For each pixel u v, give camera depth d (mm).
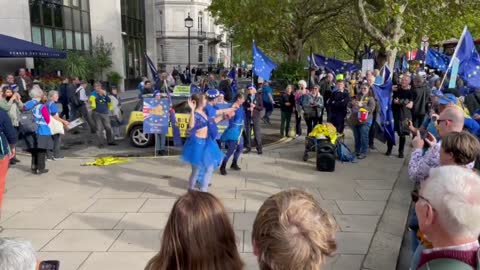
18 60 22938
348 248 5055
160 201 6762
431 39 18906
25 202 6730
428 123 6367
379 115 9961
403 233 5469
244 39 24094
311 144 9359
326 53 41531
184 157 6594
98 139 11852
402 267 4602
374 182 7820
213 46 79938
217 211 2117
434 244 2008
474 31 23000
